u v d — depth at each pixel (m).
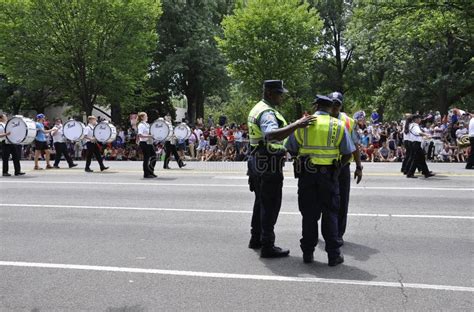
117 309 4.37
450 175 13.41
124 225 7.70
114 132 16.08
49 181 13.14
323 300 4.52
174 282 5.04
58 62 29.83
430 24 24.70
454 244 6.41
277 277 5.16
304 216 5.62
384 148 20.69
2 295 4.75
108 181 13.00
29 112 41.28
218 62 36.75
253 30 30.28
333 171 5.58
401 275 5.19
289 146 5.68
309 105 45.53
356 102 50.16
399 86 35.47
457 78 31.08
